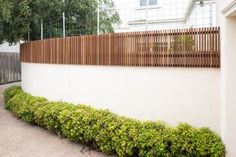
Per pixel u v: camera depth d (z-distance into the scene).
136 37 6.83
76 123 6.93
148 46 6.64
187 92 6.15
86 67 8.00
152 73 6.62
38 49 10.23
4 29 11.95
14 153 6.75
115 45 7.23
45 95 9.81
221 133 5.61
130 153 5.90
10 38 12.39
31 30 12.27
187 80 6.14
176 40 6.25
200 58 5.96
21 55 12.48
